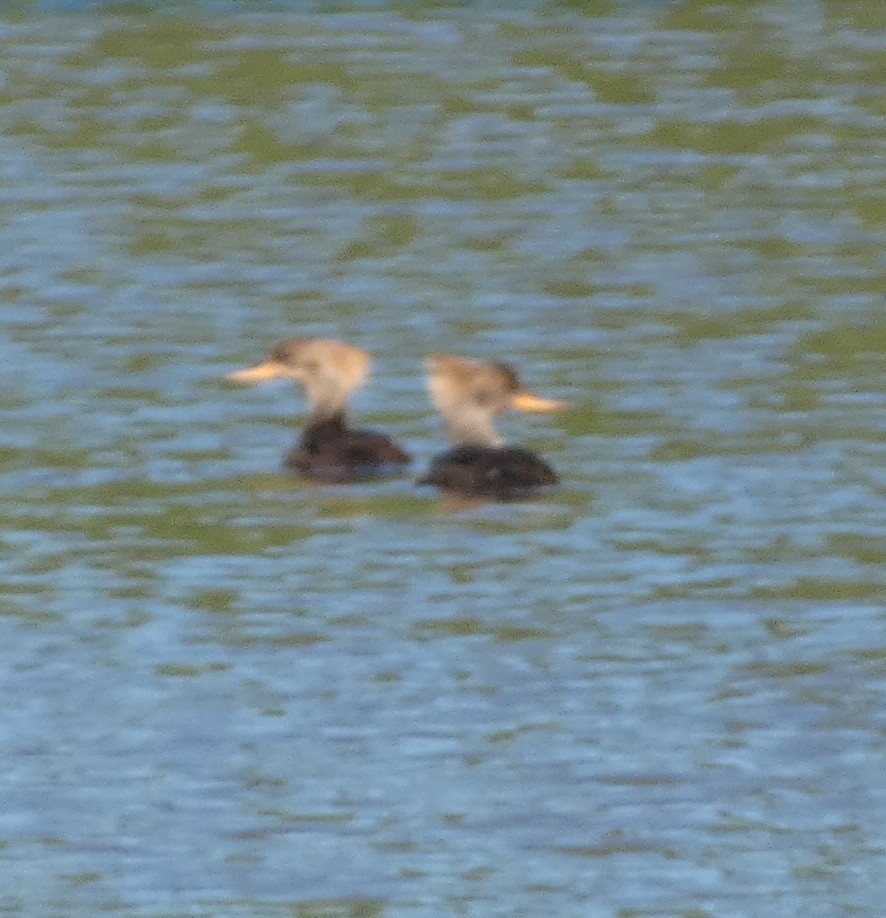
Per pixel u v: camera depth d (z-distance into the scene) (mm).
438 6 40938
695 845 13148
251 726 14500
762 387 21875
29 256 27281
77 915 12492
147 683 15148
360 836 13281
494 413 20141
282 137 33219
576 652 15562
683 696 14859
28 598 16625
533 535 17781
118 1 41156
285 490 19109
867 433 20312
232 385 22312
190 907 12570
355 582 16844
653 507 18422
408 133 33375
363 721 14594
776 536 17672
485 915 12469
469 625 16031
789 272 26344
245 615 16250
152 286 26031
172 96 35469
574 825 13359
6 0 41344
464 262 27062
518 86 35875
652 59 37406
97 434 20734
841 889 12672
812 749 14164
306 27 39500
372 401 22156
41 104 35156
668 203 29703
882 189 30156
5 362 23078
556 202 29844
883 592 16500
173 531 18062
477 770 13938
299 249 27688
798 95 35125
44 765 14047
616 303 25188
